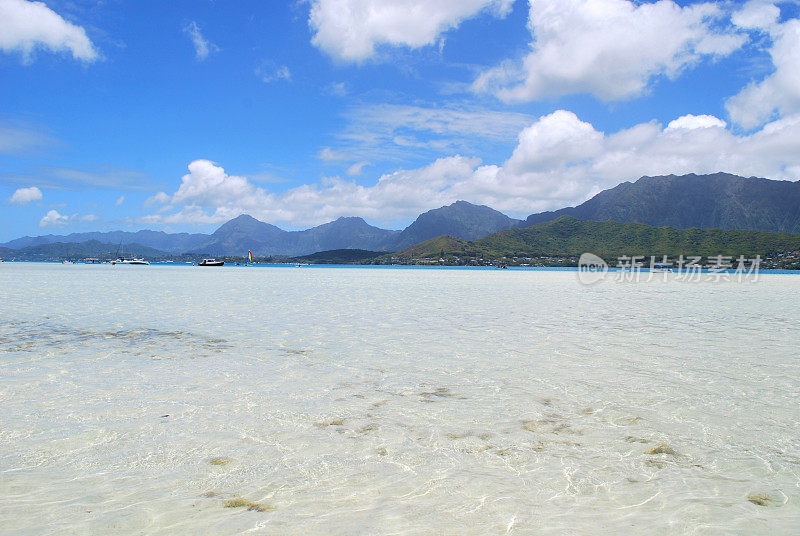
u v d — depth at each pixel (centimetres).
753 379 955
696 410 760
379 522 424
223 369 1036
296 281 5344
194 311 2122
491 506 456
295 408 765
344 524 421
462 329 1622
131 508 448
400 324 1742
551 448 607
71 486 496
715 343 1367
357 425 688
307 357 1162
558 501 469
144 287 3906
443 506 456
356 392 862
